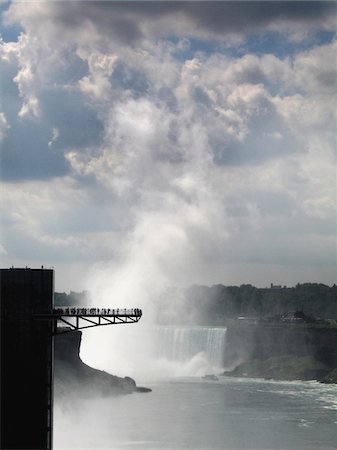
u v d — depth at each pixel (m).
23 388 91.88
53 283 93.12
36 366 92.12
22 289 92.38
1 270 92.56
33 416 91.81
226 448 152.25
